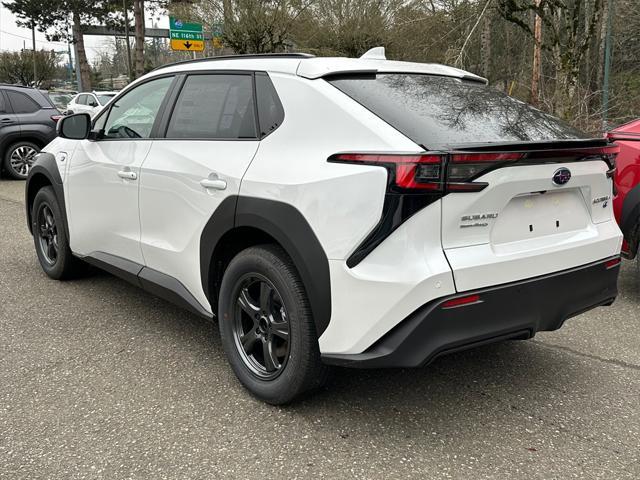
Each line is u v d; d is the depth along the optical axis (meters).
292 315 2.79
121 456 2.61
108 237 4.12
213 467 2.54
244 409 3.02
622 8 20.78
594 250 3.02
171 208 3.46
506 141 2.65
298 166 2.74
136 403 3.07
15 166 11.12
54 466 2.54
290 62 3.05
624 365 3.60
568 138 2.92
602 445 2.75
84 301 4.58
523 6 9.57
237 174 2.99
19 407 3.01
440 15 15.30
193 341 3.86
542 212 2.82
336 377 3.38
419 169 2.38
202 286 3.33
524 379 3.40
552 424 2.92
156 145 3.64
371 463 2.59
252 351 3.17
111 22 37.81
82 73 39.00
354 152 2.54
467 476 2.50
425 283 2.39
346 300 2.54
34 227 5.19
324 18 16.28
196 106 3.49
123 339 3.87
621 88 20.06
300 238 2.67
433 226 2.42
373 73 3.00
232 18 15.48
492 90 3.36
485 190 2.50
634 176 4.62
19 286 4.93
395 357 2.46
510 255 2.63
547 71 19.92
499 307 2.58
